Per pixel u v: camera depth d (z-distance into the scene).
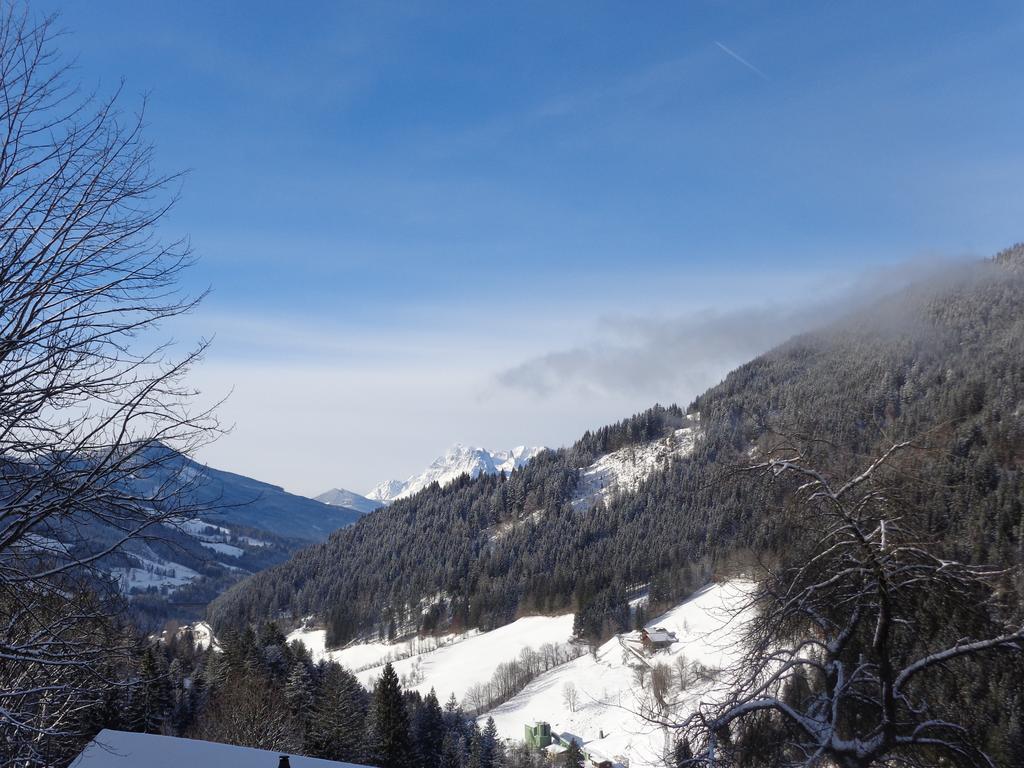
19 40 6.51
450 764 48.25
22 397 6.77
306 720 38.16
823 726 6.11
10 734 7.04
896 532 6.16
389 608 143.88
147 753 8.03
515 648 105.06
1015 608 5.82
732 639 6.76
